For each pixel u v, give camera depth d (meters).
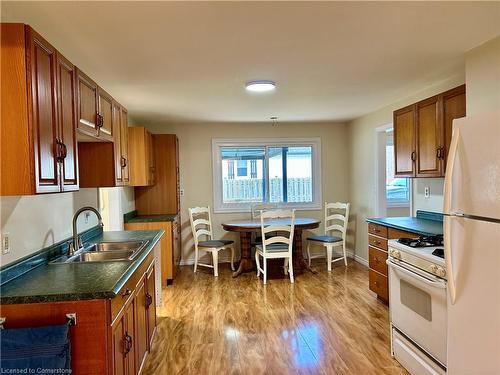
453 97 2.85
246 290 4.23
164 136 5.01
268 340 2.91
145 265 2.56
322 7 1.85
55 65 1.72
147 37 2.18
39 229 2.13
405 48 2.47
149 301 2.64
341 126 5.89
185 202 5.61
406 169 3.56
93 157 2.74
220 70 2.86
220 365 2.54
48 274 1.87
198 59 2.59
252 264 5.16
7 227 1.78
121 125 3.00
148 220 4.46
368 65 2.82
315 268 5.18
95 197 3.26
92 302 1.58
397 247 2.54
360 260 5.47
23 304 1.54
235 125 5.68
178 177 5.31
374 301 3.77
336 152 5.90
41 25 1.98
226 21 1.99
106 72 2.85
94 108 2.31
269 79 3.15
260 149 5.83
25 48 1.47
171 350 2.77
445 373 2.01
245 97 3.82
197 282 4.61
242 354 2.69
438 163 3.05
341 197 5.93
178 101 3.95
